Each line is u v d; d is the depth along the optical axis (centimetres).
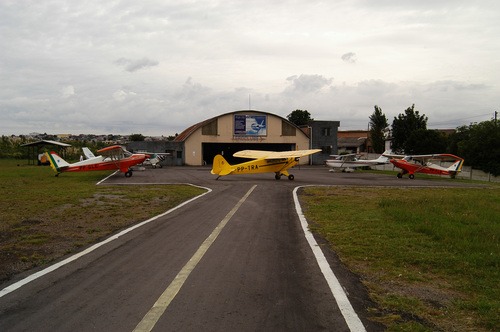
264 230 921
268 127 5419
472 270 593
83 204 1381
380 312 432
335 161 3928
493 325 399
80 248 739
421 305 455
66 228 941
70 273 576
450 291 505
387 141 7175
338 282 536
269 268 602
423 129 5447
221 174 2794
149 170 4066
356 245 762
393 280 550
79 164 2997
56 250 723
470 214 1172
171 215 1155
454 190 2178
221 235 859
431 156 3195
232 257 668
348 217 1109
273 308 439
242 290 498
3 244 770
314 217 1121
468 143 4147
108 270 590
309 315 420
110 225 984
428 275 574
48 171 3606
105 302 456
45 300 464
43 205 1335
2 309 438
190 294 482
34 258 666
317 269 600
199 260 647
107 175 3191
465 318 417
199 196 1705
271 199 1592
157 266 611
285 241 802
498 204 1484
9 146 7075
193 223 1016
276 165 2819
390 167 4881
